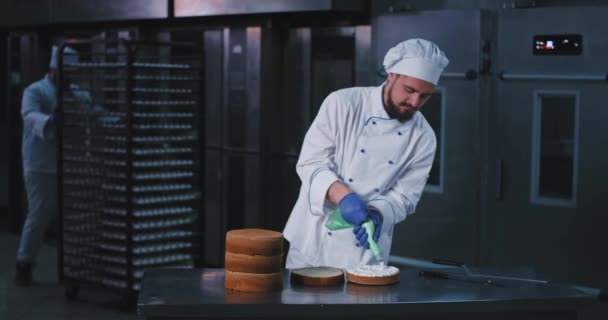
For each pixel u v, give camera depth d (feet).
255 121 17.63
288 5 16.20
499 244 14.79
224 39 18.07
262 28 17.44
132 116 14.49
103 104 16.29
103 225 15.26
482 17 14.52
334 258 9.73
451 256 15.28
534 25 14.03
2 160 26.07
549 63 13.94
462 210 15.07
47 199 17.22
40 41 22.00
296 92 17.48
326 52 16.97
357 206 8.66
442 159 15.20
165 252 15.42
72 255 15.84
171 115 15.06
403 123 9.49
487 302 7.68
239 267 7.89
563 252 14.11
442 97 15.11
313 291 7.98
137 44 14.49
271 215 17.84
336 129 9.52
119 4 19.20
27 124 16.87
